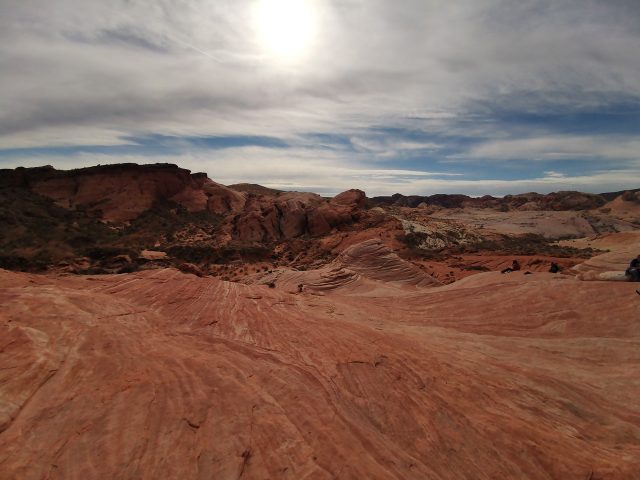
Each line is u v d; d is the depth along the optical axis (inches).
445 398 361.4
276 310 618.5
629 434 331.6
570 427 336.8
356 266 1428.4
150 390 304.2
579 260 1844.2
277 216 3026.6
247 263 2166.6
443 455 292.7
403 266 1435.8
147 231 2760.8
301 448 264.8
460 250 2578.7
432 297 805.2
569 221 5004.9
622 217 5167.3
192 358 374.9
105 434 251.8
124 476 222.7
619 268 756.0
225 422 278.5
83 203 2970.0
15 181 2918.3
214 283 718.5
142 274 714.2
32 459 225.6
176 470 231.9
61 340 359.6
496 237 3225.9
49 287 508.7
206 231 2942.9
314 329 522.0
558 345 531.8
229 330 508.1
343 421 308.8
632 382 425.1
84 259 1871.3
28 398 275.9
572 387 403.9
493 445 301.6
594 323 579.5
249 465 244.5
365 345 462.3
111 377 318.0
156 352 381.7
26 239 2122.3
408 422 325.1
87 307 460.1
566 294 671.8
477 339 566.3
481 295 754.2
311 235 2839.6
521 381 406.9
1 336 338.3
